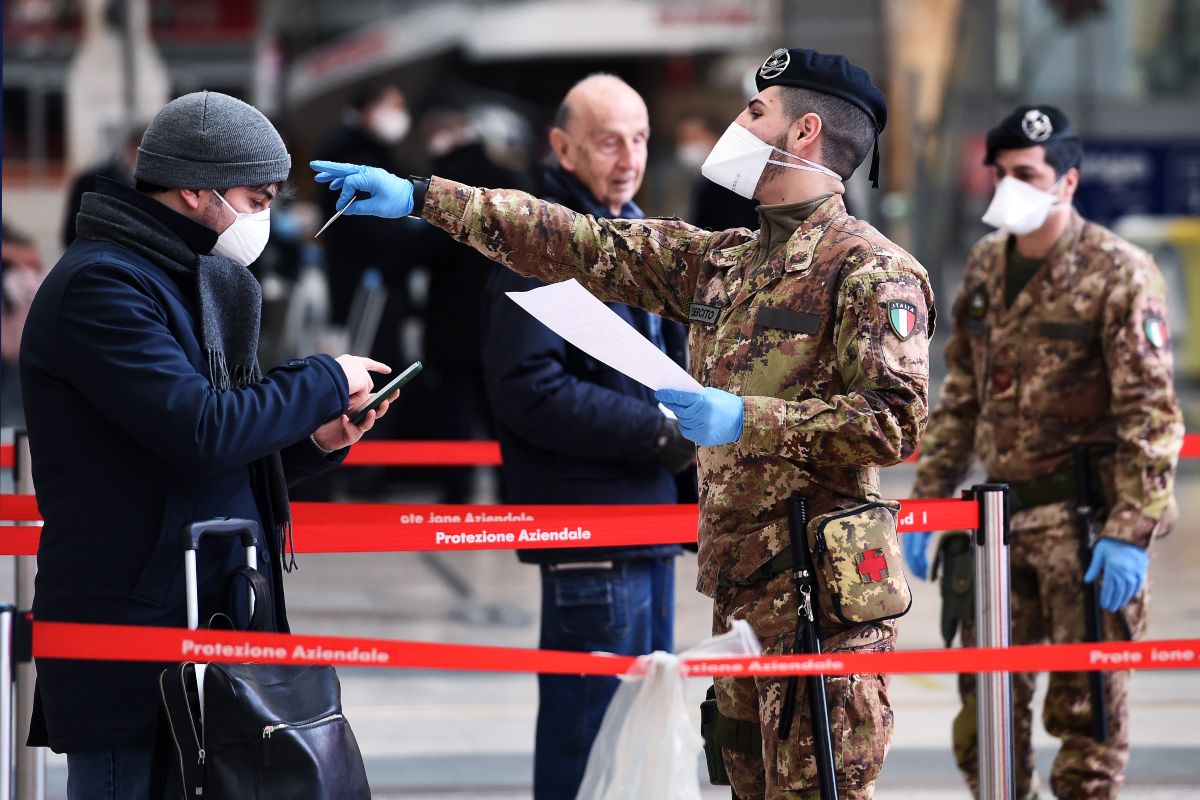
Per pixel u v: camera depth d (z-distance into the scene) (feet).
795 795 41.11
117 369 38.75
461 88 213.87
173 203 41.09
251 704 38.63
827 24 215.92
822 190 42.65
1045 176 57.36
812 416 39.68
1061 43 222.48
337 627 94.68
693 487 57.72
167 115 40.93
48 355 39.55
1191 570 113.91
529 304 39.29
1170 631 94.53
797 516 40.98
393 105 124.77
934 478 62.28
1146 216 205.57
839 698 41.24
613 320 38.81
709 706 44.98
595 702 55.26
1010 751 50.49
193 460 38.78
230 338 41.83
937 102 209.26
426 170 130.31
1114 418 57.06
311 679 40.68
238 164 40.86
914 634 94.99
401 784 66.80
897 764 70.18
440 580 112.37
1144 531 55.47
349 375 41.96
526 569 117.50
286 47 233.96
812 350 41.06
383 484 137.08
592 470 55.93
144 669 39.81
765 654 41.75
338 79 231.09
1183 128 224.12
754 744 43.60
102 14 199.31
